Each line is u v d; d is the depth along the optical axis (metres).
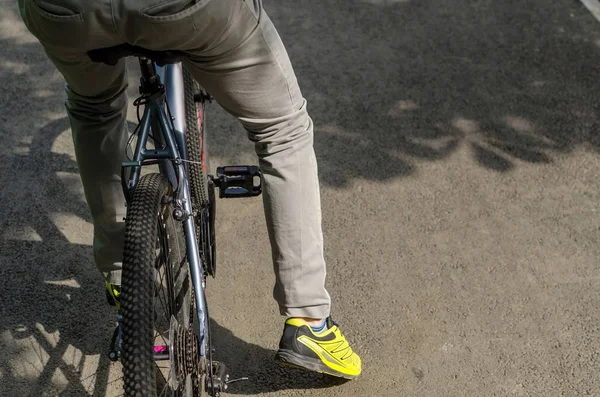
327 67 4.14
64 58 1.77
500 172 3.51
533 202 3.35
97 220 2.37
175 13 1.58
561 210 3.31
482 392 2.54
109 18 1.58
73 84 1.99
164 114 2.06
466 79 4.08
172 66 2.22
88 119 2.17
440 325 2.78
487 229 3.20
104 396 2.51
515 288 2.93
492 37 4.41
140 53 1.74
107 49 1.73
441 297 2.89
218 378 2.08
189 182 2.20
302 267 2.16
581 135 3.74
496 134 3.73
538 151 3.63
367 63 4.18
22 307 2.81
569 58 4.25
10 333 2.71
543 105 3.92
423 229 3.20
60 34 1.63
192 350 1.88
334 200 3.34
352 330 2.76
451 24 4.51
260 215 3.27
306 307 2.23
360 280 2.96
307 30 4.43
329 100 3.92
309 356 2.30
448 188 3.41
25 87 3.98
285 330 2.28
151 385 1.54
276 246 2.15
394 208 3.30
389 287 2.93
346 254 3.07
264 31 1.81
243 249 3.10
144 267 1.62
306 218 2.11
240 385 2.57
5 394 2.51
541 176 3.49
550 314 2.83
